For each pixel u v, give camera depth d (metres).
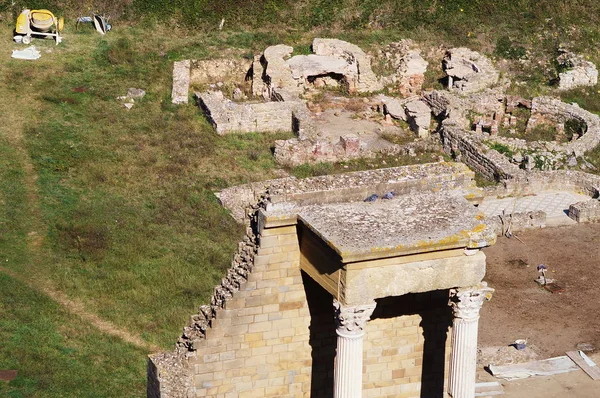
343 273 35.59
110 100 76.81
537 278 59.16
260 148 73.81
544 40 89.25
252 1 89.38
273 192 37.66
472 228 36.41
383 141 77.06
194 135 73.81
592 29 91.00
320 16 89.38
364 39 87.81
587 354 51.66
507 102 81.88
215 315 38.19
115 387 46.50
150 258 57.91
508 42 88.50
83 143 70.62
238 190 66.19
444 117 80.06
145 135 72.94
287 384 39.50
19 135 70.38
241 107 76.00
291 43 86.81
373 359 40.16
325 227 36.25
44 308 52.16
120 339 50.44
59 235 59.47
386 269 35.75
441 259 36.28
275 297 38.25
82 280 55.22
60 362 47.72
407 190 39.03
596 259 61.44
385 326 39.91
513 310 55.84
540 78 86.00
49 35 83.50
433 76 85.88
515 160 73.69
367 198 38.38
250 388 39.22
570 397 47.84
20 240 58.69
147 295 54.41
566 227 64.94
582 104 83.50
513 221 64.19
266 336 38.69
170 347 50.28
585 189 69.62
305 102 80.56
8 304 51.78
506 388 48.31
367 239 35.59
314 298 38.56
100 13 86.94
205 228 62.12
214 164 70.56
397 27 89.44
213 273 56.97
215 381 38.84
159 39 85.38
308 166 71.94
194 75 83.31
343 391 36.72
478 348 51.22
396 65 86.00
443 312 40.25
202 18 87.88
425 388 41.03
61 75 79.00
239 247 38.88
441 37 88.62
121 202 64.00
